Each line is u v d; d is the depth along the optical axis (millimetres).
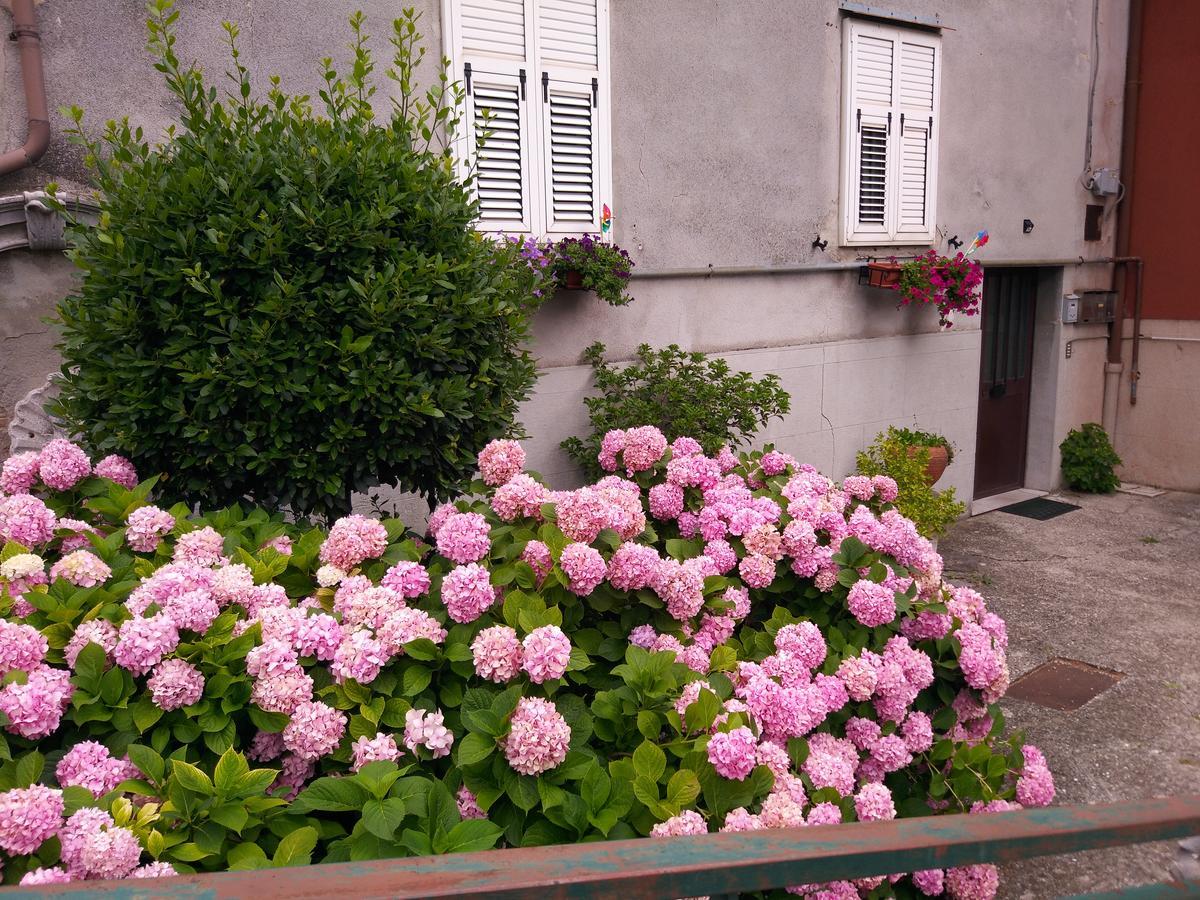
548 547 2422
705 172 6090
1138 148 9039
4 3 3840
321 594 2432
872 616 2756
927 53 7270
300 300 3000
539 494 2648
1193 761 4125
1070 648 5359
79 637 2035
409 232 3266
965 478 8297
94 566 2326
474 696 2051
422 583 2354
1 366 4012
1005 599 6145
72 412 3189
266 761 2109
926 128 7363
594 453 5484
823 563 2906
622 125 5641
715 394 5539
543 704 1907
